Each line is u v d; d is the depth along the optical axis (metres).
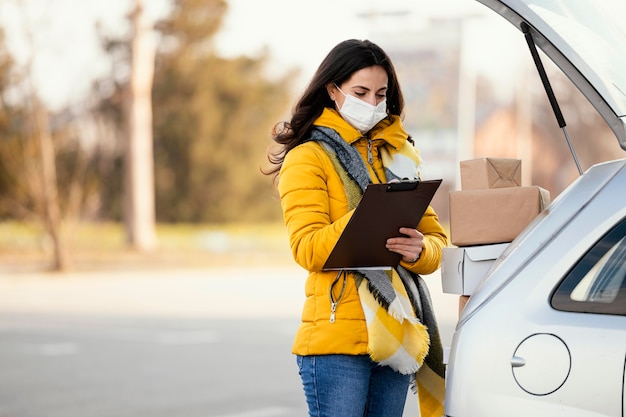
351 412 4.54
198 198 65.25
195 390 12.46
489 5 4.14
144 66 47.22
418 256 4.55
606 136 56.84
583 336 3.44
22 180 38.44
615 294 3.46
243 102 64.56
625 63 4.00
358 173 4.64
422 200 4.33
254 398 11.88
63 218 44.22
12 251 44.91
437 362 4.78
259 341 17.50
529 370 3.50
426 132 52.47
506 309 3.65
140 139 47.25
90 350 16.34
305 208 4.59
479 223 4.45
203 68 63.09
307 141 4.73
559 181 60.38
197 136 64.06
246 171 65.19
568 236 3.66
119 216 61.81
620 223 3.57
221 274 36.88
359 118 4.67
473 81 57.31
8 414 10.92
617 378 3.34
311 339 4.60
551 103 4.32
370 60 4.70
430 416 4.76
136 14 47.03
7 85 39.34
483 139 61.66
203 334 18.56
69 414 10.88
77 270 38.44
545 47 4.10
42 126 37.78
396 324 4.52
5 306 24.23
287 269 39.97
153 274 36.84
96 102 50.88
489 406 3.57
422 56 51.28
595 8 4.27
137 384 12.92
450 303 23.31
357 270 4.57
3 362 14.98
